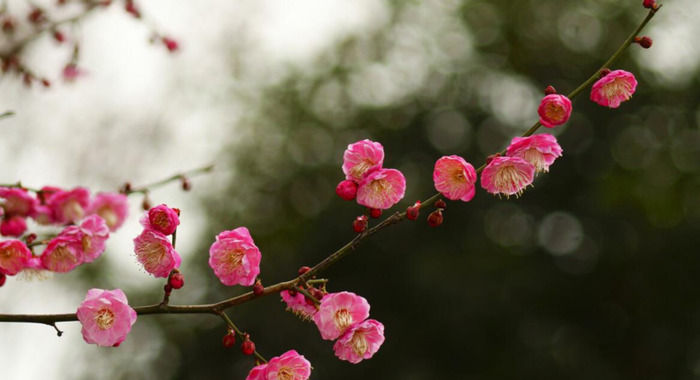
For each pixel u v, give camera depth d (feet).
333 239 62.75
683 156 66.13
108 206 13.75
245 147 63.57
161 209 9.20
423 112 70.44
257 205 64.75
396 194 9.44
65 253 10.68
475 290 62.13
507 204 66.64
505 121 71.41
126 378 55.57
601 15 71.05
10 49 18.94
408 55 72.18
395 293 63.10
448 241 65.41
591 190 66.49
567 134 68.85
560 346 64.34
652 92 67.62
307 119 67.72
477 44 73.77
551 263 66.18
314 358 59.36
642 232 63.46
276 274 61.72
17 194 12.32
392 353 61.93
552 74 71.20
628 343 63.72
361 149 9.47
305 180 65.87
